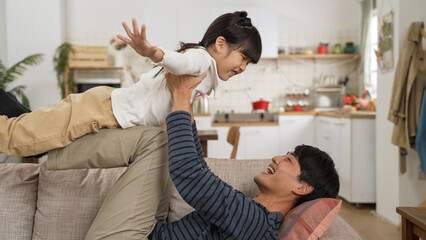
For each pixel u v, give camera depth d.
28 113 1.31
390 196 3.40
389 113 3.10
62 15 5.46
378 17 3.57
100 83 5.35
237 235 1.16
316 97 5.63
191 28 5.32
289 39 5.65
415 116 2.96
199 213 1.25
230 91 5.69
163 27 5.32
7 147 1.24
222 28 1.25
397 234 3.10
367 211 3.81
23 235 1.54
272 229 1.21
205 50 1.23
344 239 1.25
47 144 1.23
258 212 1.21
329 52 5.62
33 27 5.29
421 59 2.95
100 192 1.53
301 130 5.11
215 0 5.61
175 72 1.08
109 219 1.19
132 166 1.25
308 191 1.30
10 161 2.78
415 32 2.96
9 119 1.28
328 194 1.33
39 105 5.30
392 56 3.27
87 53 5.27
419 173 3.22
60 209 1.52
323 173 1.31
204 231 1.20
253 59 1.29
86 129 1.25
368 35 5.11
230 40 1.24
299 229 1.20
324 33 5.63
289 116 5.11
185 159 1.13
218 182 1.17
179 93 1.19
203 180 1.13
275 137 5.14
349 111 4.91
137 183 1.22
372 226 3.32
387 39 3.34
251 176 1.63
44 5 5.29
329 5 5.61
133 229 1.19
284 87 5.67
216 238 1.21
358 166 3.91
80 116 1.25
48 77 5.30
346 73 5.60
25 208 1.56
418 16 3.12
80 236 1.49
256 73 5.69
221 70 1.28
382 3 3.49
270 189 1.33
